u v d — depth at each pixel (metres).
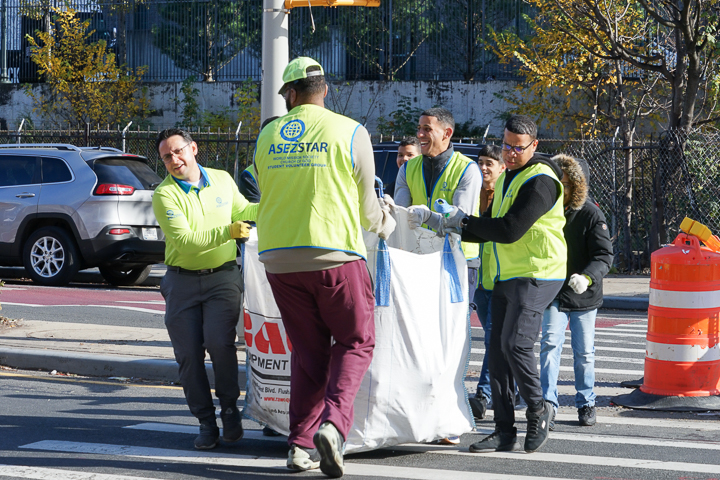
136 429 6.04
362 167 4.55
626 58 16.62
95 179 13.84
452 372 5.28
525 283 5.21
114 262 13.84
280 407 5.32
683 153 16.06
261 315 5.34
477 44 24.47
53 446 5.55
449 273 5.27
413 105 23.89
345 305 4.58
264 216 4.62
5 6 27.86
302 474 4.91
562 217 5.33
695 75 15.91
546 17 20.45
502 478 4.89
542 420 5.43
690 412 6.67
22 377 7.79
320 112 4.61
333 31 25.34
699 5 15.46
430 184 6.57
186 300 5.31
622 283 15.30
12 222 14.19
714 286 6.77
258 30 26.19
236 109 24.97
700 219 16.14
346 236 4.52
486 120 23.34
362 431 5.03
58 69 25.06
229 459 5.25
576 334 6.30
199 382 5.40
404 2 24.88
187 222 5.22
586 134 20.55
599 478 4.94
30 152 14.37
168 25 26.62
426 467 5.09
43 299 12.38
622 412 6.73
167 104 25.59
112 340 8.89
